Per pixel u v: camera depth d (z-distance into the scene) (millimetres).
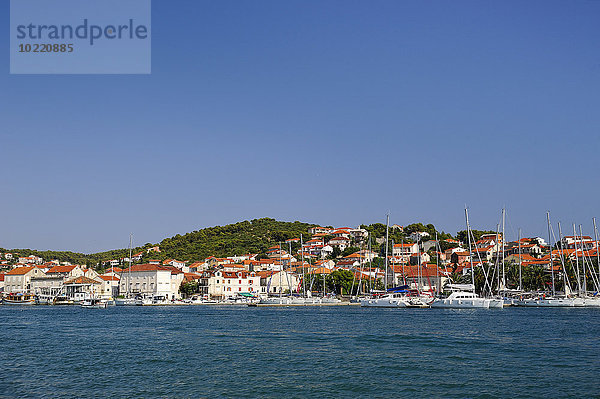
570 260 181875
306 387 48062
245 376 52594
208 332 91188
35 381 50406
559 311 139375
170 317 130000
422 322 107688
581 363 58281
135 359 62281
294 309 166750
